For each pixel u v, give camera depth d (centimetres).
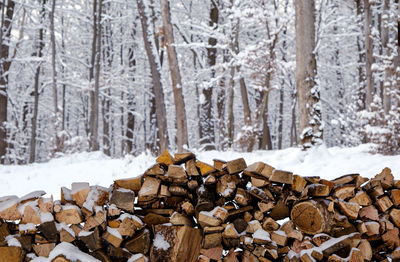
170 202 256
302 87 823
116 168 909
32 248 243
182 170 250
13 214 238
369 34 1420
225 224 250
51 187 767
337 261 240
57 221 243
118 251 239
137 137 3098
